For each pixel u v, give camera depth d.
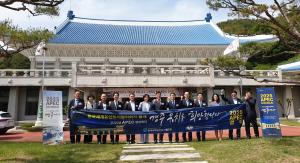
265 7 9.66
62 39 36.06
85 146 10.91
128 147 10.73
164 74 28.39
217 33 42.91
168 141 13.02
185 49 37.38
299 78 31.72
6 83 30.47
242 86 31.83
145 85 28.03
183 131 12.43
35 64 36.19
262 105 11.98
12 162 8.31
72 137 12.16
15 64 43.22
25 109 32.00
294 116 32.53
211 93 29.72
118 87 28.02
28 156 9.14
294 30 10.32
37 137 17.97
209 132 17.88
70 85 30.08
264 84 31.33
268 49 11.73
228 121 12.61
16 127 24.34
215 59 12.12
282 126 22.94
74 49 36.19
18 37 8.45
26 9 9.53
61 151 9.91
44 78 30.67
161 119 12.40
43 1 9.29
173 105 12.76
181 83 28.48
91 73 27.77
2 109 31.73
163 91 28.61
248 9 9.98
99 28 44.31
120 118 12.24
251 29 11.94
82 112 12.16
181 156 9.01
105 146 10.96
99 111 12.21
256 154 8.77
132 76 28.08
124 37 40.50
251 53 11.88
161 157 8.93
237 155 8.79
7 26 8.30
